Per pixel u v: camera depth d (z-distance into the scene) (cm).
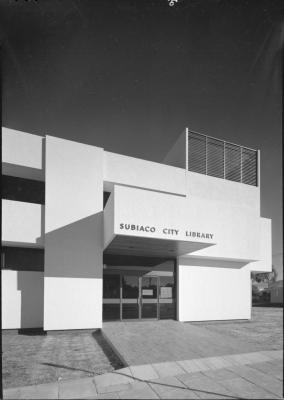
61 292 1243
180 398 493
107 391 539
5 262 1321
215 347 857
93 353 870
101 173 1403
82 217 1330
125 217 1095
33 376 653
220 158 1827
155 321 1471
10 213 1245
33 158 1316
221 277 1678
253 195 1866
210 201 1271
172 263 1595
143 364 685
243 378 588
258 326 1497
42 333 1252
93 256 1319
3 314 1240
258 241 1683
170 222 1169
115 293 1470
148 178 1538
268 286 3959
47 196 1288
